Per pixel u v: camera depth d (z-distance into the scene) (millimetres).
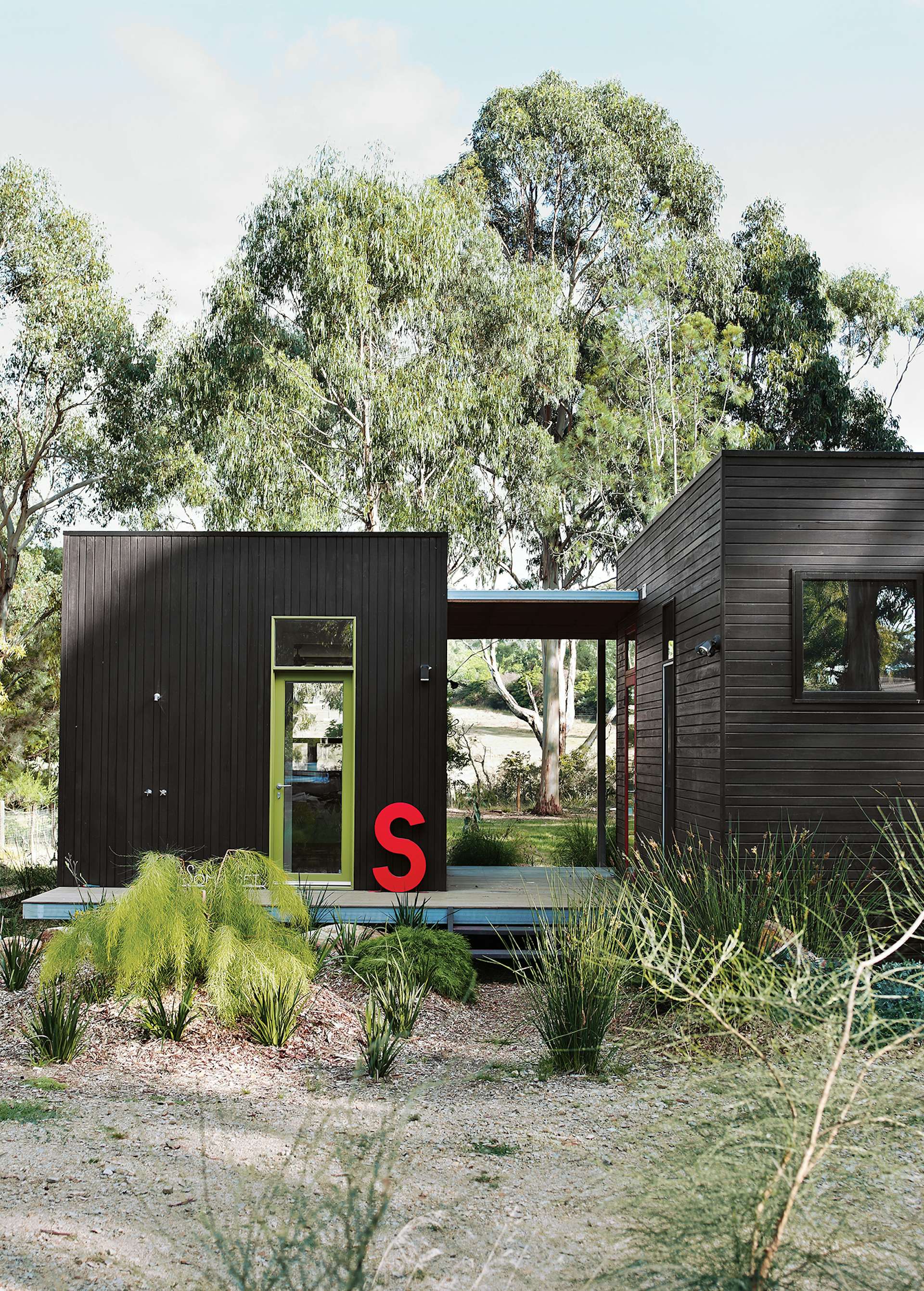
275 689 9117
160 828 9016
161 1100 4516
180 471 19750
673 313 21281
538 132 23141
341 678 9156
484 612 11195
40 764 18359
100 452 19719
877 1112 2131
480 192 22500
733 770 7574
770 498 7723
